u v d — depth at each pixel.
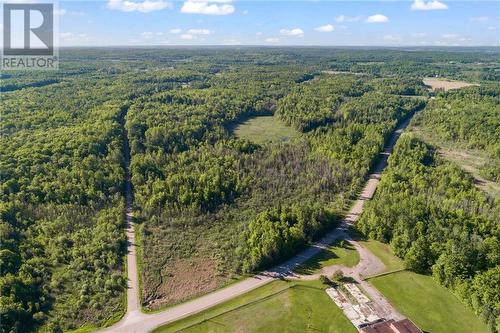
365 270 109.25
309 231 122.94
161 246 120.44
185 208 137.12
